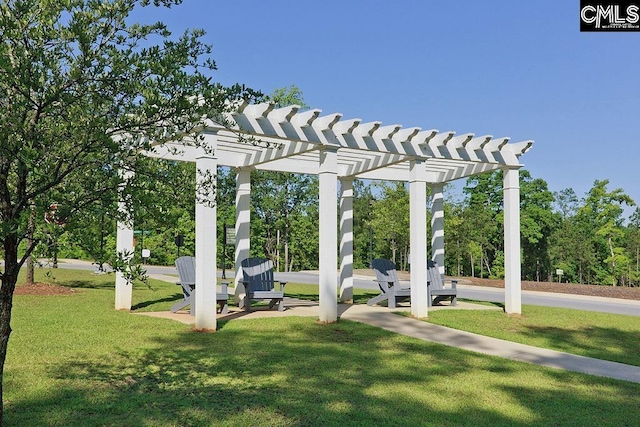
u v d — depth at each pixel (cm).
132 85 358
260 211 4009
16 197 365
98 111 370
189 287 1040
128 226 420
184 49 378
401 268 4450
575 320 1147
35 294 1311
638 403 537
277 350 733
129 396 503
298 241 4141
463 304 1357
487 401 526
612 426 461
